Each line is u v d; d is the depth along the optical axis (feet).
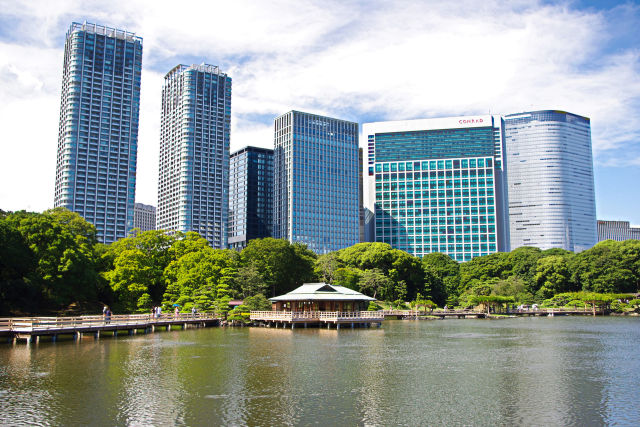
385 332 338.34
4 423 118.42
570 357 220.84
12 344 238.27
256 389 154.20
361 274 558.97
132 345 247.09
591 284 587.27
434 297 625.00
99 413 126.62
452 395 148.87
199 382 162.61
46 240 335.47
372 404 138.21
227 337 293.02
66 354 212.43
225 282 414.62
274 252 482.69
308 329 355.15
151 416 124.98
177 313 347.77
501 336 312.29
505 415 128.77
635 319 480.23
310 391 152.35
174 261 440.04
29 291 312.50
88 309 388.37
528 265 654.12
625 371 186.80
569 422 123.54
